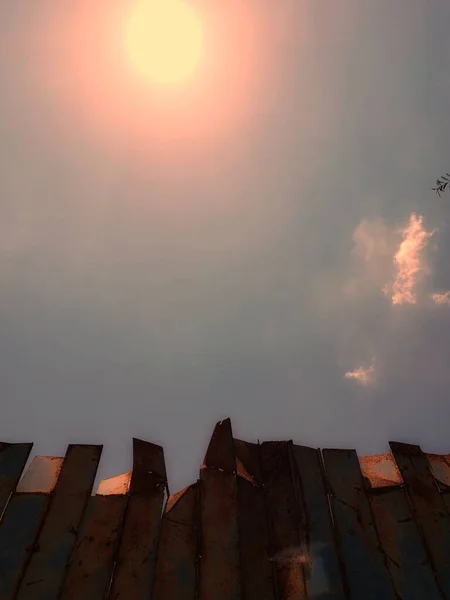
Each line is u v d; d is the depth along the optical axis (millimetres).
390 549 3629
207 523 3643
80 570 3289
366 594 3365
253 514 3758
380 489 4016
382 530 3746
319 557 3537
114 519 3576
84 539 3441
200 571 3375
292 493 3920
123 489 3883
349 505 3869
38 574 3232
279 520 3740
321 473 4090
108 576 3283
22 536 3395
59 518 3516
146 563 3379
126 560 3373
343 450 4273
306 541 3619
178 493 3908
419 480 4082
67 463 3861
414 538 3693
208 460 4094
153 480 3908
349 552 3582
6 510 3516
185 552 3475
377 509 3879
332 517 3781
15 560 3275
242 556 3480
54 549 3361
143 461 4027
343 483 4012
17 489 3674
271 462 4195
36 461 3996
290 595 3330
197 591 3275
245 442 4344
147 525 3580
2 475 3715
